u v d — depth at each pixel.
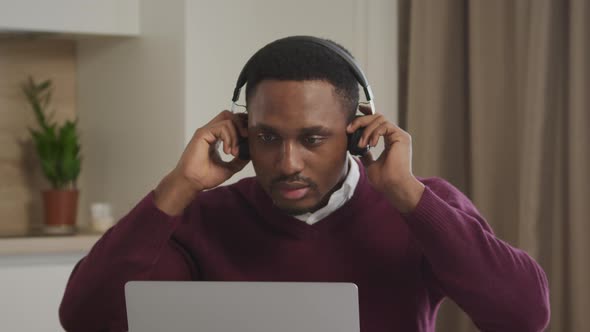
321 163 2.02
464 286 2.11
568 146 4.06
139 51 5.01
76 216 5.25
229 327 1.77
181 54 4.59
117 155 5.23
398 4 4.95
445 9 4.60
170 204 2.15
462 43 4.66
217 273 2.34
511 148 4.39
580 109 3.94
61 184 5.13
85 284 2.16
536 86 4.06
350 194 2.30
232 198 2.42
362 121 2.10
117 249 2.14
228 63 4.68
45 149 5.13
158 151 4.80
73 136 5.15
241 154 2.21
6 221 5.42
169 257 2.34
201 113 4.61
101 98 5.39
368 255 2.28
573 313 4.03
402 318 2.26
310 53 2.00
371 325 2.25
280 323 1.74
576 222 3.98
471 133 4.53
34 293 4.52
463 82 4.67
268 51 2.04
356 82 2.09
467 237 2.10
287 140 1.99
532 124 4.07
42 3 4.84
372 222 2.31
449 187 2.40
